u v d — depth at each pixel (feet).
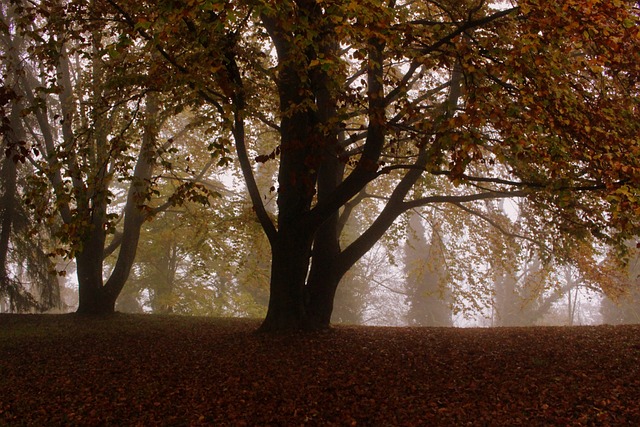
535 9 24.62
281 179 36.83
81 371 31.17
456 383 26.84
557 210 38.60
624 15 23.59
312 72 32.12
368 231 39.86
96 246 54.24
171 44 29.86
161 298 83.92
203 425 23.39
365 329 41.63
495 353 31.50
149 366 31.53
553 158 25.86
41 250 63.36
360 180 33.40
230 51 29.68
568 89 26.91
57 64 32.89
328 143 32.07
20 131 57.57
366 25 23.58
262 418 23.82
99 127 41.63
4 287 61.62
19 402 26.53
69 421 24.12
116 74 35.47
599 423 21.44
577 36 25.85
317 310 38.83
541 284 60.80
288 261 37.14
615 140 25.62
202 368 30.53
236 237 62.13
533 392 25.04
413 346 34.12
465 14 30.83
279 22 26.08
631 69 27.58
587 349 31.35
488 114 27.27
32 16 31.37
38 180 30.91
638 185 23.88
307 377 28.35
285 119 36.35
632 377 25.79
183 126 62.49
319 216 35.35
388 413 23.77
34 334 42.63
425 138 28.27
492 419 22.65
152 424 23.61
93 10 32.01
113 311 54.75
